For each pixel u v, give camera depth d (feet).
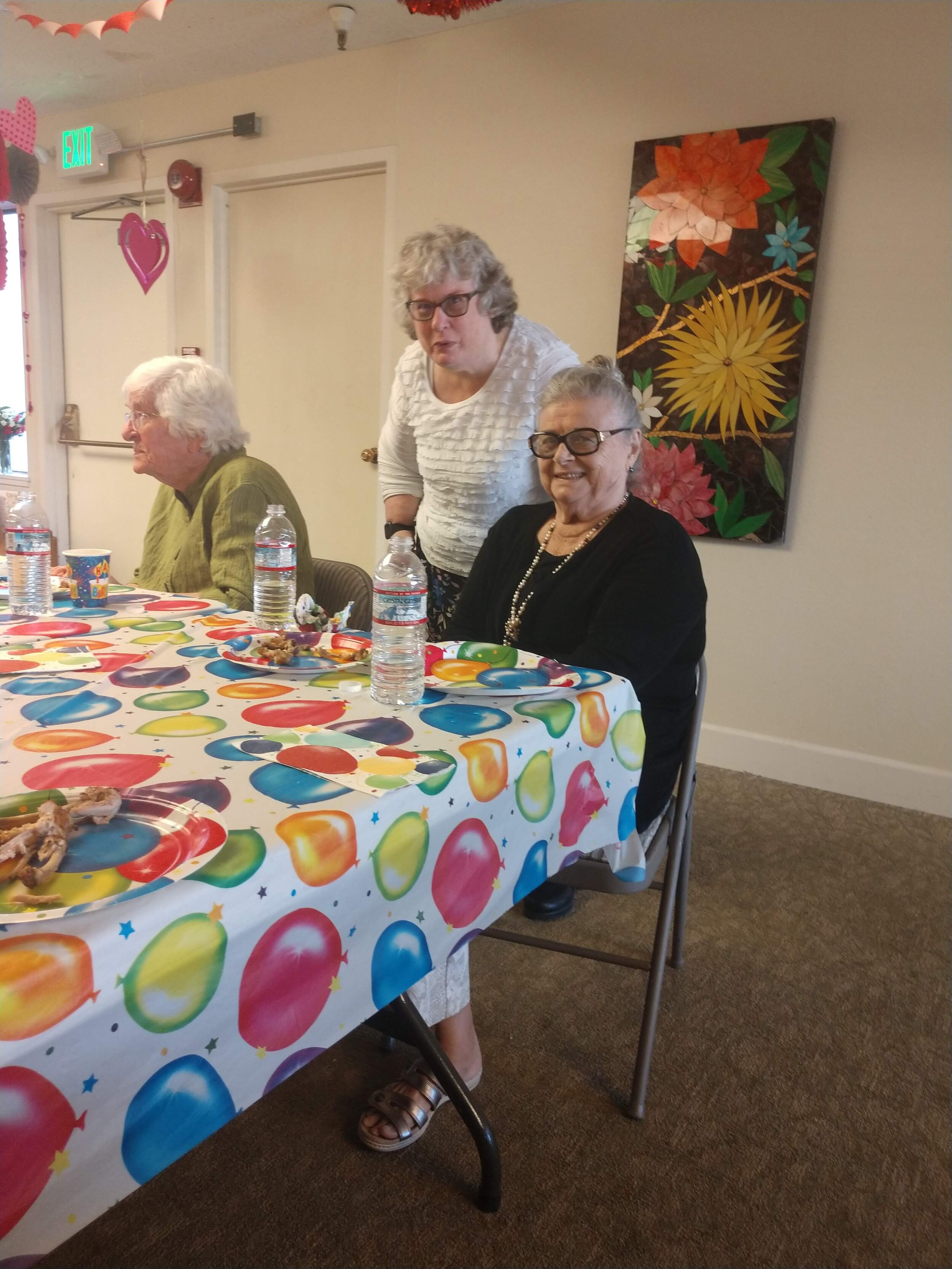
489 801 3.14
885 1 8.02
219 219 12.84
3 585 5.71
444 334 6.34
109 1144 1.95
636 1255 3.75
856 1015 5.50
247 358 13.12
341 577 6.61
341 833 2.49
